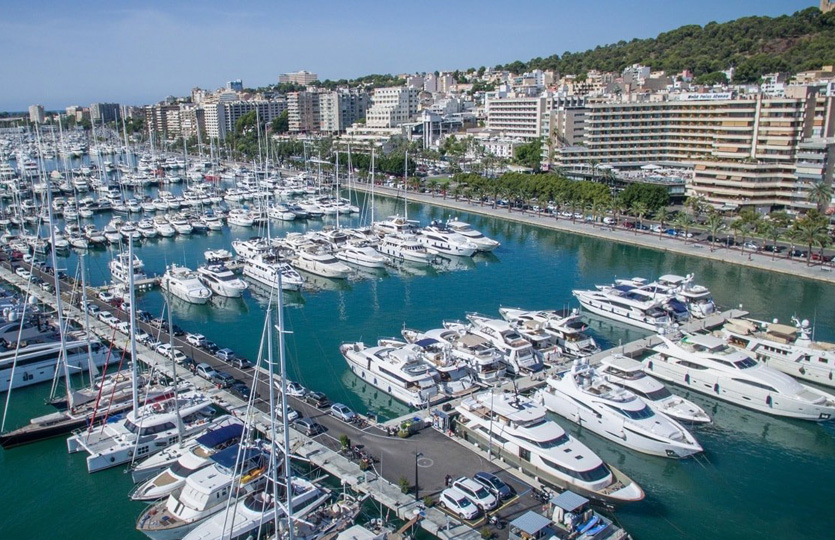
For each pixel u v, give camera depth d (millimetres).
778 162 171875
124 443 59375
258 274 123250
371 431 62156
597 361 80812
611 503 52062
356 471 54844
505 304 108750
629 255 141250
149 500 53188
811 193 147750
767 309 103750
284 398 43969
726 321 95438
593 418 64688
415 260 137750
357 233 151250
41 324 82750
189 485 51125
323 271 125688
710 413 71312
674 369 77188
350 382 78375
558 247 150250
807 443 65188
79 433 62469
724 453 63156
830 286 115500
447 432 62156
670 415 65812
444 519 48688
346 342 91688
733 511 53938
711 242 144750
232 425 59344
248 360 84125
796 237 132625
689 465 60938
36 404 72375
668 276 110312
